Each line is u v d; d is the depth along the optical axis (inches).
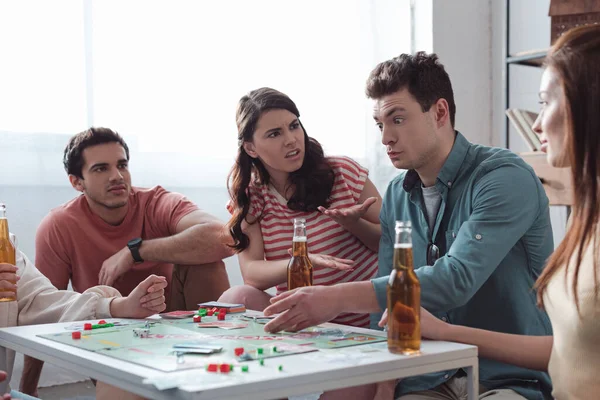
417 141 62.5
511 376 57.9
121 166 94.7
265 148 81.0
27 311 70.0
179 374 39.0
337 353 44.5
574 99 43.4
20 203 109.4
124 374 40.5
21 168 109.0
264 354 44.1
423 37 146.6
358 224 80.6
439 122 63.3
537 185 60.7
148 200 99.9
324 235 82.7
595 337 43.1
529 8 145.7
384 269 69.9
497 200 58.1
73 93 112.9
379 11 144.1
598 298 42.7
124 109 117.5
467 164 63.1
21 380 92.7
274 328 52.4
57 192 112.3
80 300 67.2
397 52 145.9
